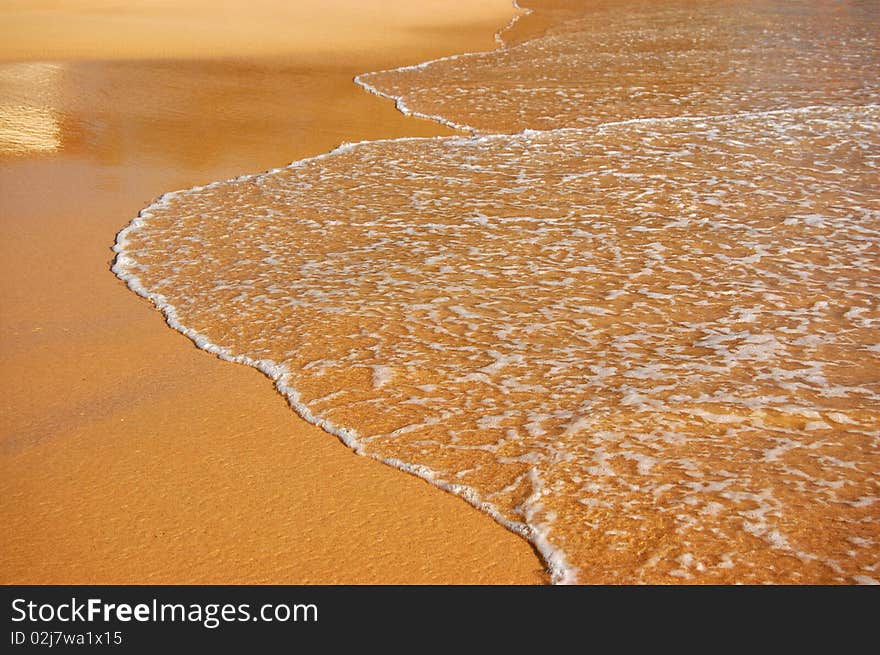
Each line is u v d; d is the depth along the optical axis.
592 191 8.18
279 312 5.78
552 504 3.80
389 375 4.92
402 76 15.14
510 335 5.36
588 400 4.59
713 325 5.41
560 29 21.03
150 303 6.02
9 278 6.41
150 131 10.96
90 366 5.10
